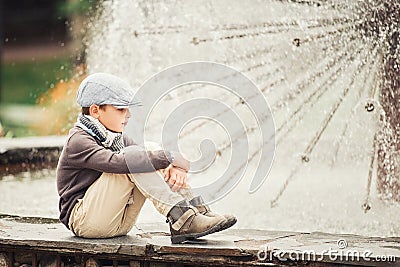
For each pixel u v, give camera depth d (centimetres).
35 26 3456
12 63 3488
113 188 823
